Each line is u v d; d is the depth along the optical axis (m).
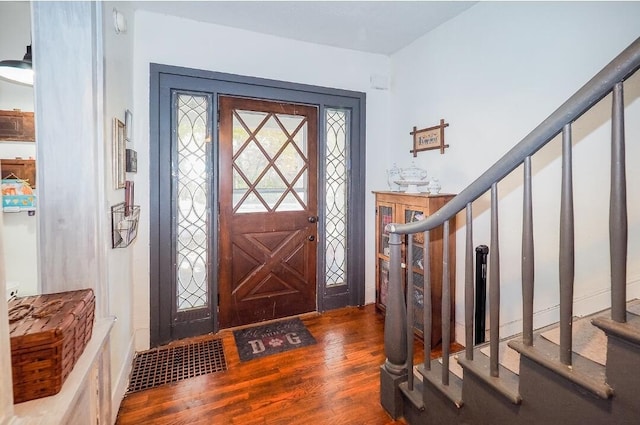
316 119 3.06
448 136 2.62
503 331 2.21
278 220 2.96
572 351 1.09
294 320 2.98
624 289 0.85
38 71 1.34
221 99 2.68
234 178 2.78
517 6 2.07
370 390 1.97
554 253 1.93
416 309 2.60
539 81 1.97
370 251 3.34
